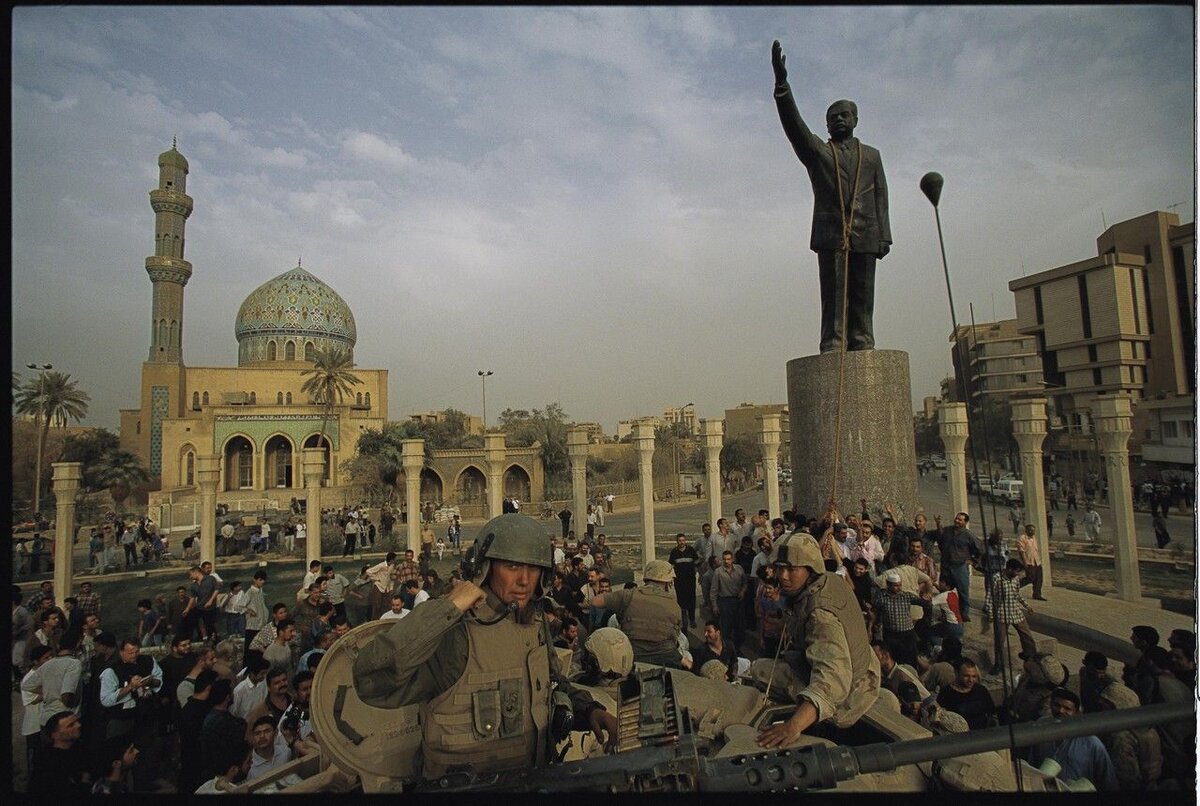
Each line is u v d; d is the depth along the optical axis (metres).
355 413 63.50
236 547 29.69
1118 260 35.62
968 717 5.74
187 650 9.01
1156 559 17.47
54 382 42.62
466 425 69.31
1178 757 4.47
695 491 60.06
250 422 54.16
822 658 3.42
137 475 50.19
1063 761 4.70
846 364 11.89
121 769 5.68
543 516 44.72
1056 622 10.29
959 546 10.06
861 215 12.10
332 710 3.26
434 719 2.79
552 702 3.07
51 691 7.12
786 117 11.60
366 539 32.41
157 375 59.69
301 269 72.44
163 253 64.62
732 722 3.84
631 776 2.54
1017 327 41.34
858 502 11.66
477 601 2.58
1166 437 31.03
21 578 23.11
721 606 10.27
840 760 2.62
